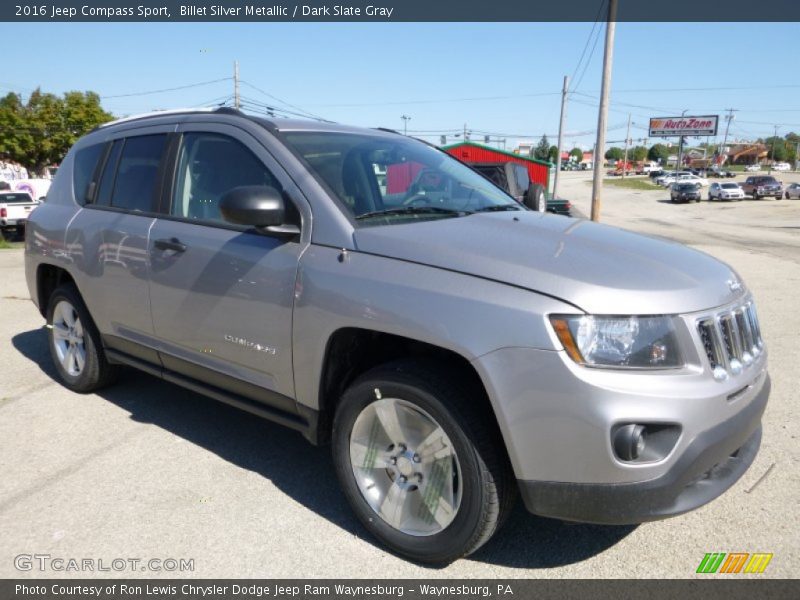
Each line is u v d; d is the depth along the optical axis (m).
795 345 5.83
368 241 2.75
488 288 2.40
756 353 2.72
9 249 16.64
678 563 2.69
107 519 3.04
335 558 2.75
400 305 2.53
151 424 4.11
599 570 2.65
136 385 4.82
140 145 3.99
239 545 2.84
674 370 2.29
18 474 3.47
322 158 3.21
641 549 2.78
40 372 5.17
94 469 3.52
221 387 3.44
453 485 2.55
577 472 2.27
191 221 3.47
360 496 2.82
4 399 4.56
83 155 4.52
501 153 31.22
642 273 2.49
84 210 4.25
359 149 3.48
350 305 2.67
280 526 2.98
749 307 2.78
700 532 2.90
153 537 2.89
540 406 2.27
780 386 4.72
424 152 3.96
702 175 92.62
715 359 2.41
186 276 3.38
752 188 49.53
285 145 3.20
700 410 2.27
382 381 2.64
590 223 3.37
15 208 20.75
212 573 2.65
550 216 3.50
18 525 2.99
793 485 3.29
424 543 2.63
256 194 2.79
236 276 3.13
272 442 3.87
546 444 2.28
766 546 2.79
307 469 3.53
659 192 64.88
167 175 3.69
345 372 2.95
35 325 6.84
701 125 83.31
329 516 3.07
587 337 2.24
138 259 3.68
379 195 3.20
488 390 2.33
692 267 2.71
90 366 4.44
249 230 3.17
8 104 39.72
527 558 2.73
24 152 39.62
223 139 3.45
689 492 2.39
